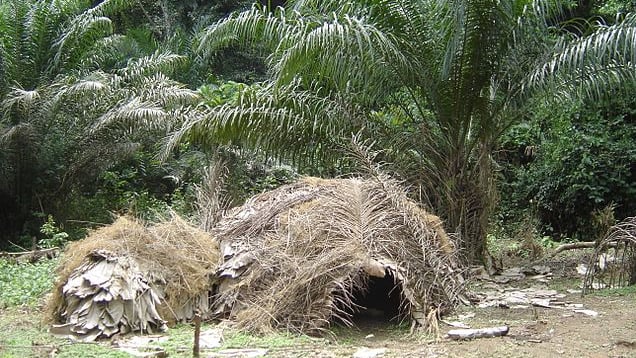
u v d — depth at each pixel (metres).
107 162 10.85
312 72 7.13
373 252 5.00
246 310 4.89
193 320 5.01
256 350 4.25
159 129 10.59
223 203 7.52
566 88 7.30
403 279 4.94
